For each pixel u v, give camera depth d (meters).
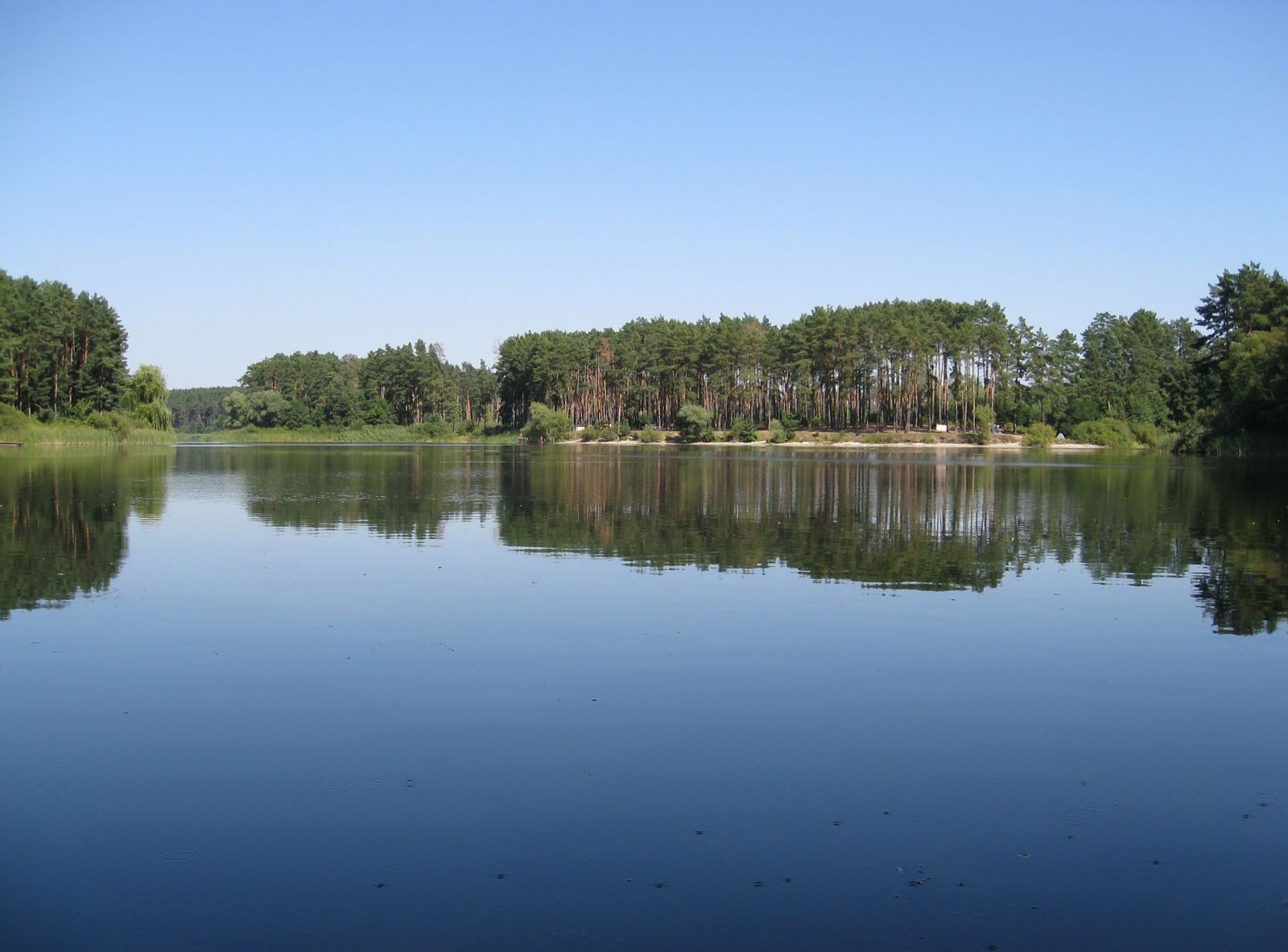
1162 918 7.44
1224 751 10.79
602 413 168.62
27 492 43.06
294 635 16.02
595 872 8.05
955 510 37.56
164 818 9.05
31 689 12.95
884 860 8.27
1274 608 18.52
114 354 108.88
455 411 189.38
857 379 143.25
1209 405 104.56
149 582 20.89
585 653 14.85
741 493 45.78
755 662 14.38
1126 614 17.91
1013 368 144.25
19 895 7.76
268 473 61.75
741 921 7.34
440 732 11.29
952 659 14.62
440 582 21.09
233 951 7.00
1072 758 10.58
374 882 7.91
